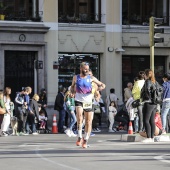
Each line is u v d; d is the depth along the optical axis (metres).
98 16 84.19
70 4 82.81
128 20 85.62
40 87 80.06
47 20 80.62
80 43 82.81
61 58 82.44
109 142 46.97
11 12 79.38
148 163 31.88
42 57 80.31
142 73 52.09
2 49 78.06
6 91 62.16
